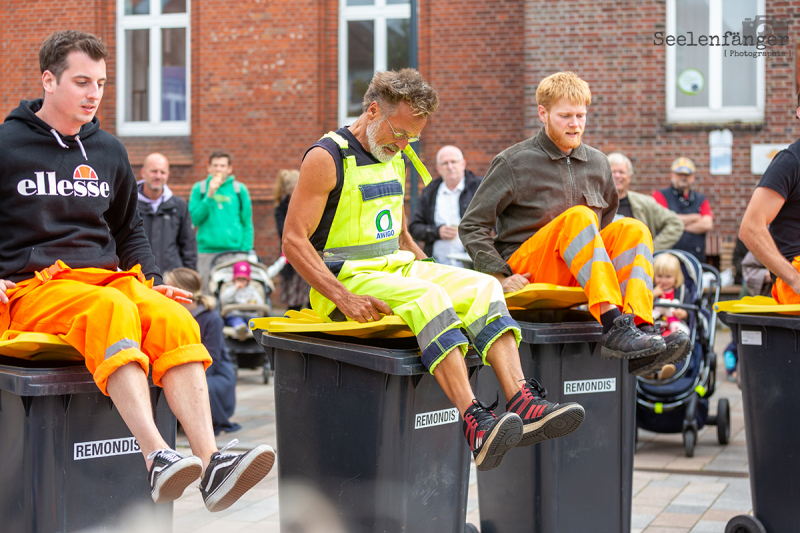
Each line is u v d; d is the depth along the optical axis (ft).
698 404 19.90
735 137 37.83
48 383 8.84
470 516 14.66
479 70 41.34
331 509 9.98
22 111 9.80
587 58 38.17
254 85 43.73
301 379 10.27
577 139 12.57
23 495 9.02
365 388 9.62
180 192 44.80
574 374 11.69
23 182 9.69
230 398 20.70
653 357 11.26
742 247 26.50
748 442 12.47
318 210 10.07
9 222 9.76
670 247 23.31
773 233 13.24
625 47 37.93
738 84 38.37
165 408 9.89
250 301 28.30
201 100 44.27
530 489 11.78
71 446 9.11
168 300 9.47
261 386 27.86
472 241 12.67
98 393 9.24
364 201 10.27
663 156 38.22
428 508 9.78
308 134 43.42
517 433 9.06
